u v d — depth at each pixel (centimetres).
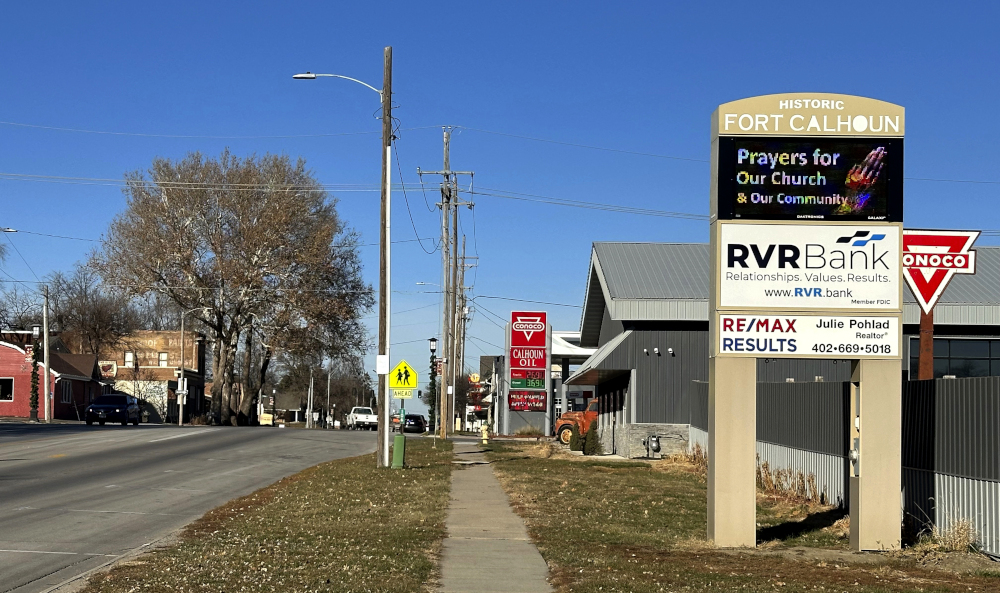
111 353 9350
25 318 9788
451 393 5700
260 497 1850
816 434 1952
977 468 1273
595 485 2242
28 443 3225
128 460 2609
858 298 1361
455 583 1056
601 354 3456
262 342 6228
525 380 5991
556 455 3459
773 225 1369
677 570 1127
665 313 3356
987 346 3316
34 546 1245
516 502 1859
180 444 3312
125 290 5831
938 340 3309
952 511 1345
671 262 3706
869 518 1314
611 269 3622
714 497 1347
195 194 5872
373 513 1633
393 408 8188
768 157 1377
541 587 1040
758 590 1002
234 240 5947
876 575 1111
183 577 1025
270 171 6022
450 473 2508
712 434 1359
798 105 1380
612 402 4219
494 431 7812
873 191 1371
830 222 1367
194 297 5950
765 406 2361
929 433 1425
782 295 1363
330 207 6297
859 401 1350
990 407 1242
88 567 1115
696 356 3412
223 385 6369
